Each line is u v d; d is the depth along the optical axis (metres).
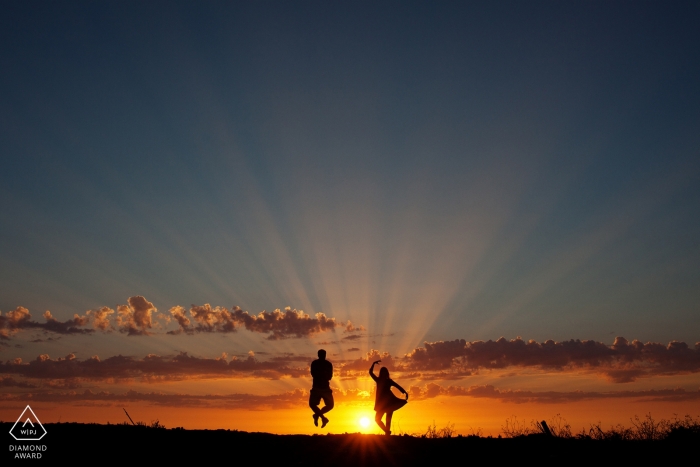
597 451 15.98
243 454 15.30
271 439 17.08
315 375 18.94
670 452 15.77
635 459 15.25
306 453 15.45
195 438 16.98
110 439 16.62
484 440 17.20
